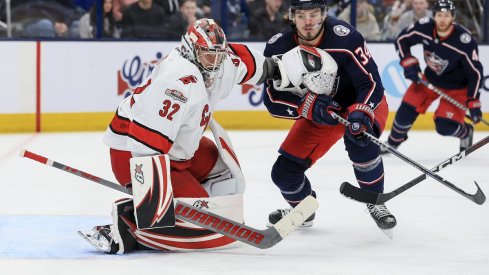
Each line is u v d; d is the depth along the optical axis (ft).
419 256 32.09
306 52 33.12
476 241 35.09
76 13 75.25
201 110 30.81
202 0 77.41
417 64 60.03
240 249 32.73
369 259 31.42
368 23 79.36
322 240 34.96
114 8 75.72
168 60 30.66
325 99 33.35
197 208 30.42
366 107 32.71
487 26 80.38
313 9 32.58
